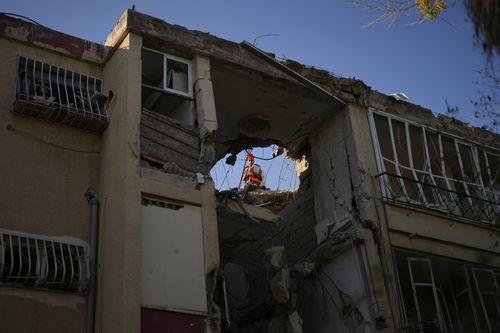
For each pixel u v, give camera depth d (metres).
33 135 11.25
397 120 14.85
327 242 13.30
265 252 12.88
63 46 12.38
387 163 14.10
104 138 11.80
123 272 9.70
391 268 12.50
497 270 13.95
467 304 13.16
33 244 10.22
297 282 12.96
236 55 13.32
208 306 10.33
